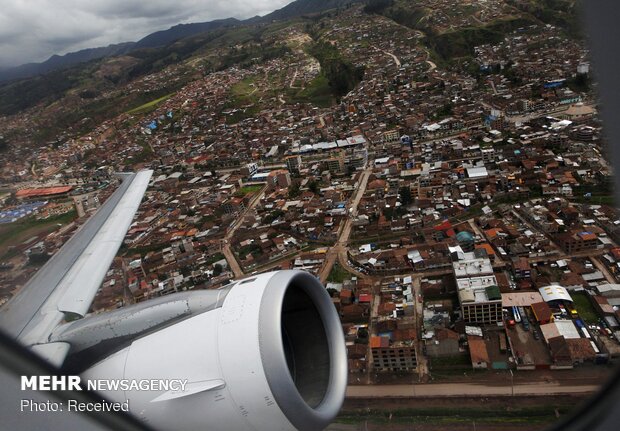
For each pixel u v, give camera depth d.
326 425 7.18
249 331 7.02
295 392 6.75
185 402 6.93
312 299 8.56
